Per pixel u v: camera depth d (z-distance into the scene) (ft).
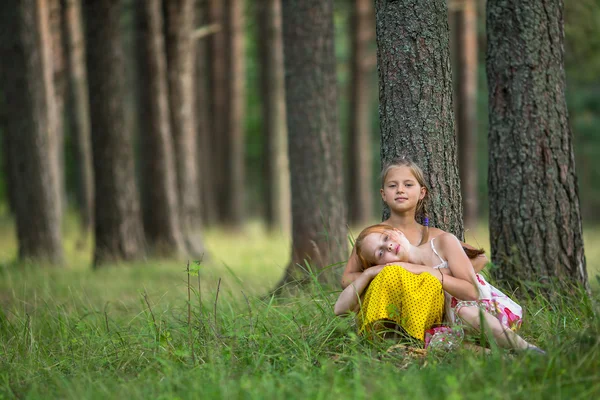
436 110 21.30
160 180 54.29
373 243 19.15
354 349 17.88
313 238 33.91
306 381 16.11
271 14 77.00
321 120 34.63
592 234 69.15
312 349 19.02
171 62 57.93
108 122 50.11
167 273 41.88
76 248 64.13
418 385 15.05
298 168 34.60
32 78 49.75
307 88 34.68
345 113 124.26
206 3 84.33
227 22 84.94
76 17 65.21
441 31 21.40
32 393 17.07
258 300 22.81
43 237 49.80
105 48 49.98
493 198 25.89
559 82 25.41
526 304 23.41
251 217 146.41
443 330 18.43
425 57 21.17
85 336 21.75
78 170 68.13
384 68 21.57
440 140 21.35
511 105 25.39
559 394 14.58
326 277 29.30
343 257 33.96
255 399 14.96
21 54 49.57
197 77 91.97
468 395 14.42
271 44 78.02
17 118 49.78
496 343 18.04
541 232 25.07
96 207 50.39
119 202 49.98
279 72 78.48
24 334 21.94
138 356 19.74
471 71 74.08
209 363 18.08
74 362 20.01
